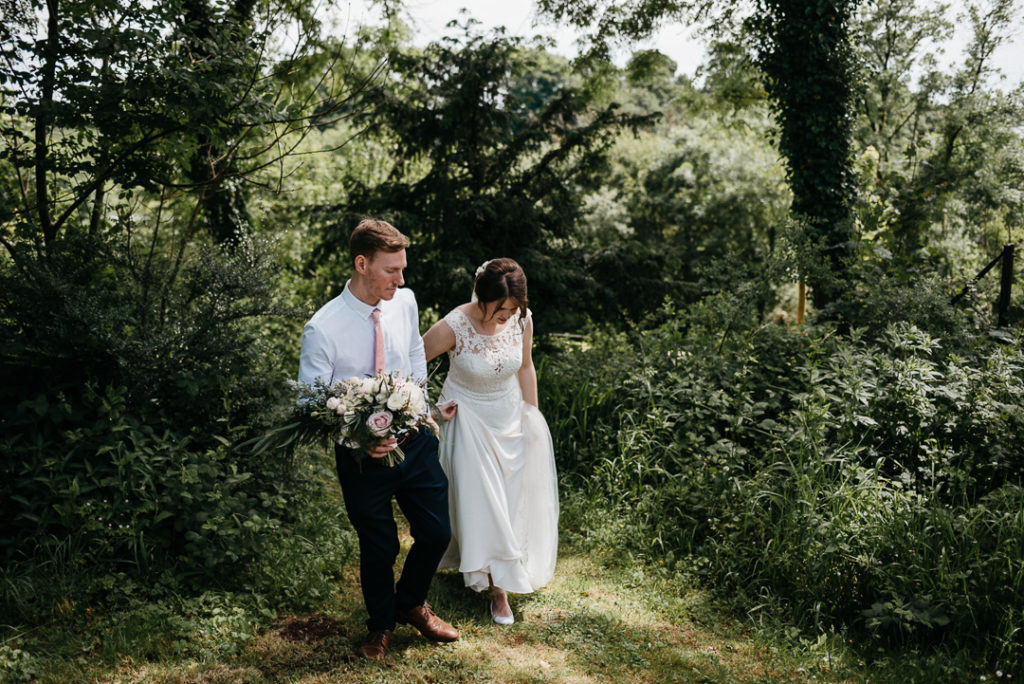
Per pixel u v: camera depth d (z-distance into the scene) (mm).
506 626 3412
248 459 4117
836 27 9133
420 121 8883
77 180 5258
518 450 3600
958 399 4586
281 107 6000
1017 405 4488
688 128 26422
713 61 14195
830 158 9344
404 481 2961
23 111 4520
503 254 9219
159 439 3639
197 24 5074
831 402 4797
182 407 4125
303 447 4352
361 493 2879
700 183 24922
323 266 10047
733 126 16375
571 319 9609
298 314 4465
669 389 5191
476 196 9188
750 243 23625
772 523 4086
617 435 5020
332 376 2863
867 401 4664
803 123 9352
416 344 3172
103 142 4883
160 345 3910
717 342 6152
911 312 6051
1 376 3730
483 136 9227
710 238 23750
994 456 4301
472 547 3365
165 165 5270
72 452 3467
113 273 4434
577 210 10086
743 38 12102
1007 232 14172
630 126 9789
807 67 9180
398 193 9312
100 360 3857
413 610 3166
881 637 3516
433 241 9258
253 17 6086
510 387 3564
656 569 4113
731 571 3971
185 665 2898
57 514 3422
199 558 3527
